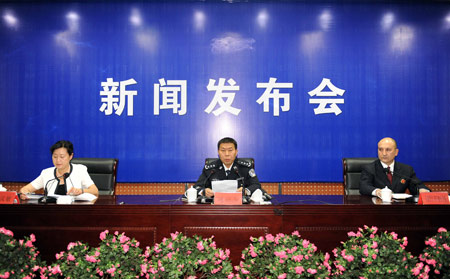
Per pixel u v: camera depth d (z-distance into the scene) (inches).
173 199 99.9
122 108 163.0
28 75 164.7
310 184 164.9
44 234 79.5
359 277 67.1
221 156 103.8
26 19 165.2
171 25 164.1
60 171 105.4
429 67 162.9
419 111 162.2
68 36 164.6
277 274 66.2
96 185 119.0
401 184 110.6
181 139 163.3
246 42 163.6
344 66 162.9
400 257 67.5
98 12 164.7
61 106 163.6
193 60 163.6
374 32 163.2
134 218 79.7
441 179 161.9
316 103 162.7
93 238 79.3
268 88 162.7
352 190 120.8
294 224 79.3
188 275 71.7
